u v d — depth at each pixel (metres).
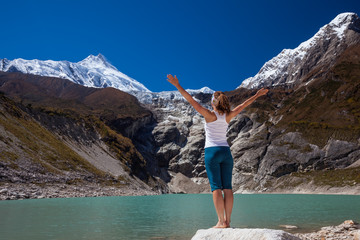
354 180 106.62
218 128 5.88
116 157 106.31
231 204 5.86
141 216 19.59
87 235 11.24
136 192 76.62
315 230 14.10
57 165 64.00
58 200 36.50
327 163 126.19
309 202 41.75
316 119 158.12
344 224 13.83
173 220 17.41
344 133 134.50
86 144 96.50
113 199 44.56
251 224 15.95
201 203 37.38
